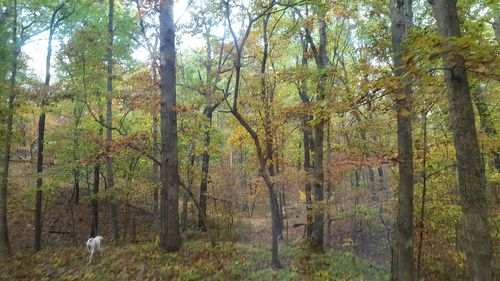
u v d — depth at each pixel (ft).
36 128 92.38
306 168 49.60
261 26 51.88
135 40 54.03
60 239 61.77
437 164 32.48
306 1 36.55
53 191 66.28
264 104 39.42
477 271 14.64
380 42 31.32
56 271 31.45
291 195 85.40
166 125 40.93
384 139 37.76
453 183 35.42
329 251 45.80
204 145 58.65
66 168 48.70
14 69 42.73
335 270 36.99
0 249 45.83
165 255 37.24
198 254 38.96
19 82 46.09
